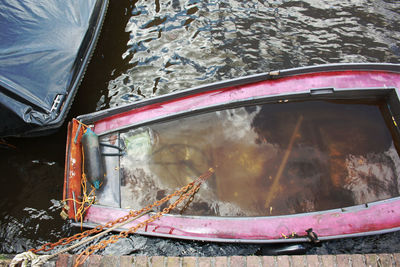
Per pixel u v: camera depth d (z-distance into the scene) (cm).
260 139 443
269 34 658
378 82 454
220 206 412
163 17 687
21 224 465
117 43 656
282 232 387
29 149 525
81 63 554
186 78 612
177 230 396
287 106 463
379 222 386
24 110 473
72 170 414
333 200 407
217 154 438
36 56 505
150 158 442
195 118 462
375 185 413
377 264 322
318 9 694
